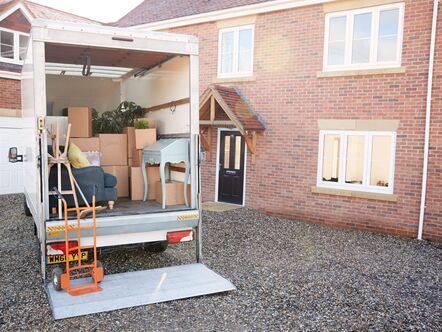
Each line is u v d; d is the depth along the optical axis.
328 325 4.68
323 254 7.61
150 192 7.00
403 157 9.20
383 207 9.44
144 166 6.88
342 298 5.49
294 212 10.67
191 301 5.17
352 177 9.90
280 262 7.01
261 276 6.25
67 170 5.73
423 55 8.92
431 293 5.79
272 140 11.01
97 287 5.21
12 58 13.73
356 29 9.79
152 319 4.65
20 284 5.61
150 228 5.73
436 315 5.05
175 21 12.61
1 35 13.41
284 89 10.79
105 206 6.03
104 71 8.28
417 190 9.05
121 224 5.52
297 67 10.56
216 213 10.82
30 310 4.81
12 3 13.62
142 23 13.40
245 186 11.56
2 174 13.61
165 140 6.72
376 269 6.81
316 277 6.30
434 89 8.78
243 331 4.47
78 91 8.78
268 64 11.06
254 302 5.25
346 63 9.91
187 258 7.04
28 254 6.97
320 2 10.07
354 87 9.73
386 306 5.28
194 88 6.01
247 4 11.22
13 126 13.74
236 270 6.50
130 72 8.30
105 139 7.24
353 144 9.85
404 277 6.44
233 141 11.88
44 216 5.14
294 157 10.66
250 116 10.89
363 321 4.82
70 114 7.07
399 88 9.19
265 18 11.08
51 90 8.55
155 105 7.49
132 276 5.68
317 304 5.27
